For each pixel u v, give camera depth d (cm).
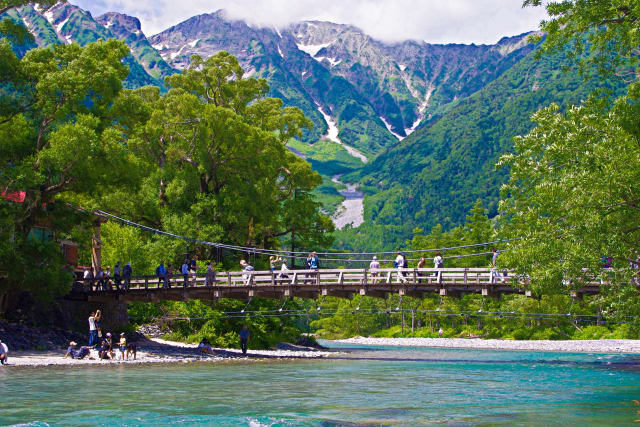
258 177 5428
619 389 1911
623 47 2242
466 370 2830
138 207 4753
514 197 2403
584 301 2622
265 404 1487
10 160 3228
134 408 1387
